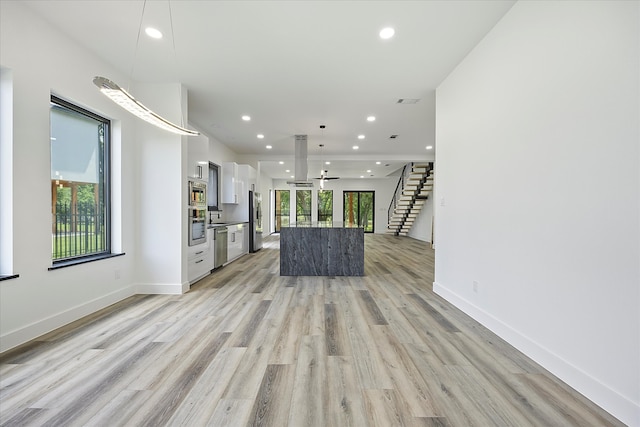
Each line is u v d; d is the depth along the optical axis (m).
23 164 2.42
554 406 1.68
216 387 1.84
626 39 1.53
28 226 2.46
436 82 3.78
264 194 12.62
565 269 1.91
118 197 3.57
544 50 2.07
